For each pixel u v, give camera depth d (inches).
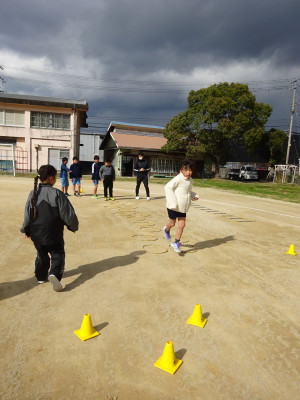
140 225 301.0
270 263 203.8
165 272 177.3
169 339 110.6
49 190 137.9
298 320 128.8
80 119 1296.8
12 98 1072.2
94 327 116.2
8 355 97.5
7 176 907.4
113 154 1341.0
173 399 82.5
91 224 294.0
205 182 990.4
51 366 93.5
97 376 90.1
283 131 1355.8
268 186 973.8
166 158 1268.5
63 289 147.9
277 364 99.5
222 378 91.8
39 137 1127.6
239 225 329.1
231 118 1146.7
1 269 169.8
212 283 164.4
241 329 119.6
